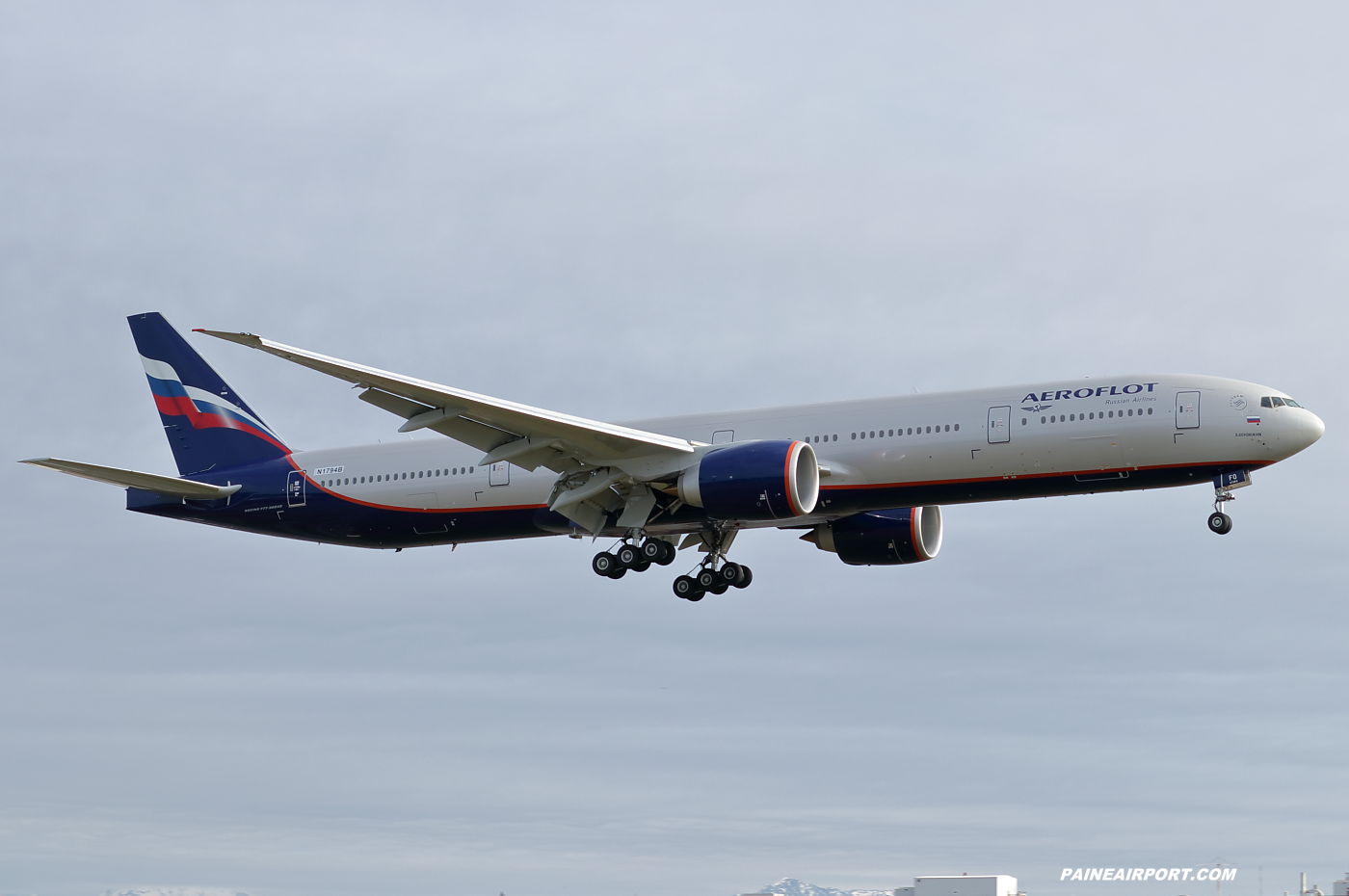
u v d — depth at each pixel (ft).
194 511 335.67
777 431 288.71
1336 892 304.71
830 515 290.15
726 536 312.50
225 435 339.98
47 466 312.09
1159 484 268.00
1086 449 265.75
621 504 295.69
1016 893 326.03
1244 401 260.83
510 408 264.72
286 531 331.57
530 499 306.14
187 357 345.51
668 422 300.40
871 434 280.10
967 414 273.54
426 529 318.45
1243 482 264.93
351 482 322.75
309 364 243.19
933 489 276.82
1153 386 265.95
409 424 270.26
